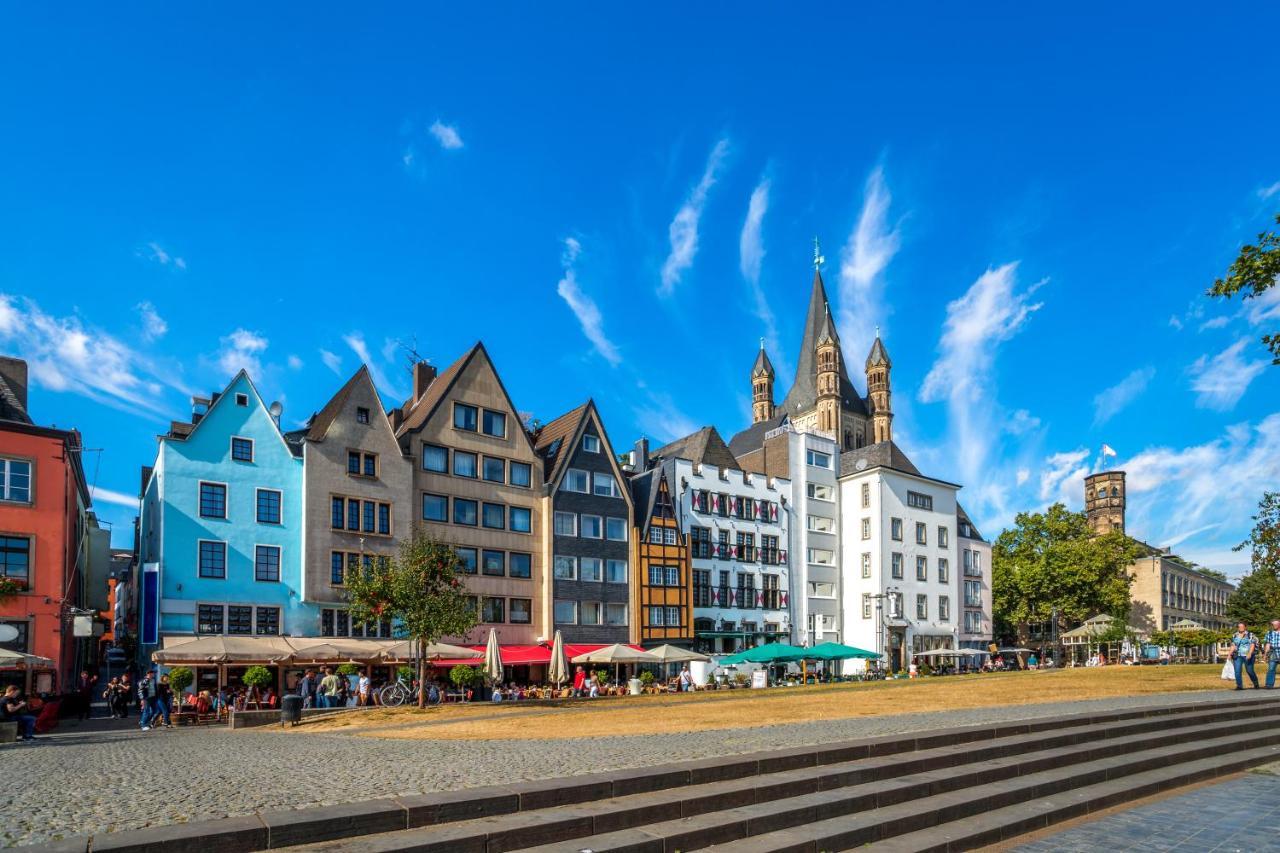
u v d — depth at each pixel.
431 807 10.38
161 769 14.70
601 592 62.31
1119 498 160.50
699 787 12.56
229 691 41.44
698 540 72.12
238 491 47.81
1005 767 15.49
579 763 14.05
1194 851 12.12
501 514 58.38
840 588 84.56
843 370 160.12
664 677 63.56
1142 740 18.77
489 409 59.09
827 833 11.64
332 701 39.75
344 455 51.34
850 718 22.33
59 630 40.12
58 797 11.54
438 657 43.06
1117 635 83.31
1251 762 18.83
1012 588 97.56
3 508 39.25
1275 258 18.38
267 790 11.79
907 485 87.12
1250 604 101.25
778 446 83.12
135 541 64.38
